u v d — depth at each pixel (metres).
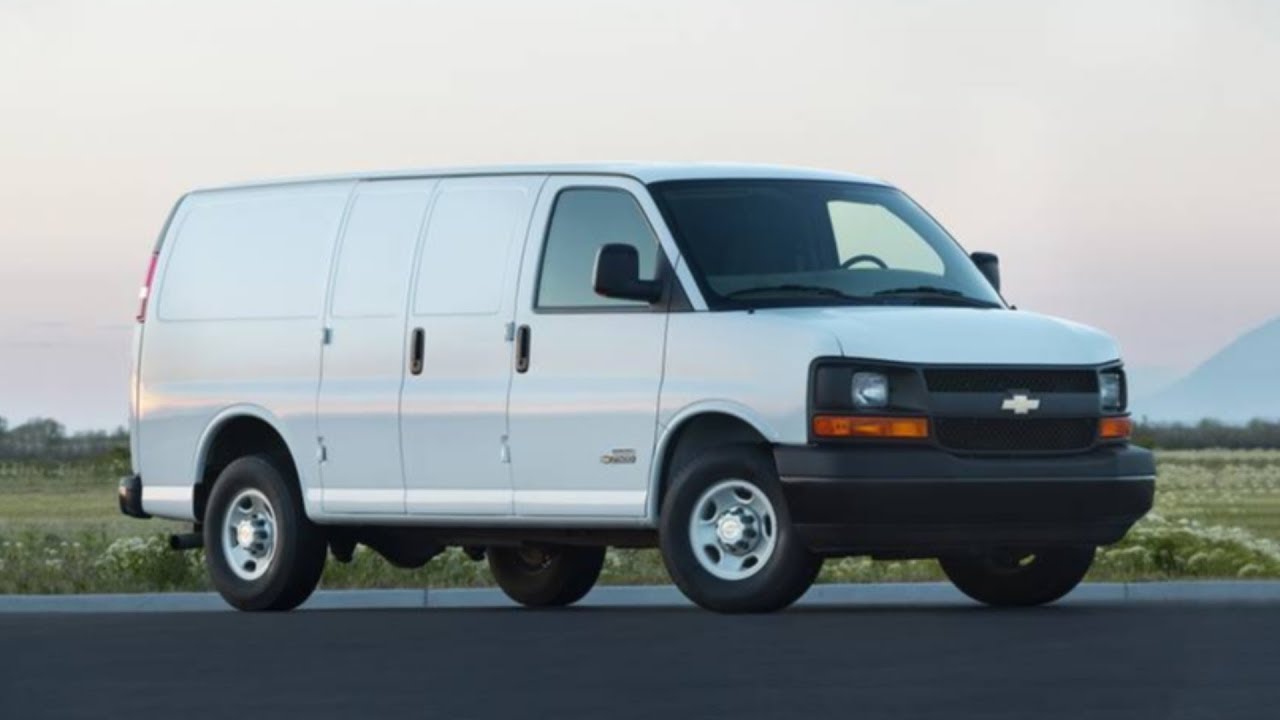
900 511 17.16
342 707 12.31
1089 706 11.86
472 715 11.95
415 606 22.34
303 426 20.12
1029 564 18.98
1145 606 18.61
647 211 18.42
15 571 25.94
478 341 19.11
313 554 20.36
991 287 19.22
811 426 17.30
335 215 20.31
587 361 18.47
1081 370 17.84
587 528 18.78
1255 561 25.83
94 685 13.48
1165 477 94.38
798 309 17.94
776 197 18.70
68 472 88.81
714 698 12.41
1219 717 11.45
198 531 21.20
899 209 19.41
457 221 19.50
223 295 20.88
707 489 17.78
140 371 21.38
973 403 17.44
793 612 17.97
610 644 15.32
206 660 14.76
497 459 18.94
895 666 13.71
